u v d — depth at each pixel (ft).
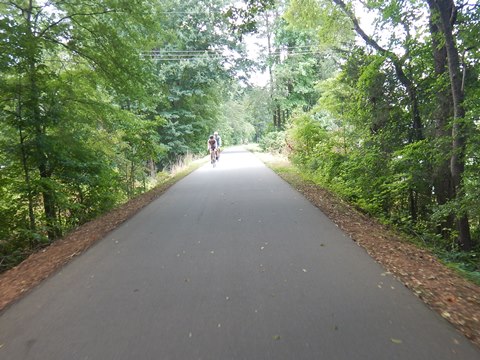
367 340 10.65
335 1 47.73
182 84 110.42
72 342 11.26
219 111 137.80
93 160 41.39
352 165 42.93
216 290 14.75
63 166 38.78
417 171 36.99
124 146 50.78
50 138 35.53
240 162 79.41
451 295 13.52
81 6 38.81
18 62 32.55
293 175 52.54
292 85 107.96
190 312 12.93
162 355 10.37
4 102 34.06
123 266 18.15
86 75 41.63
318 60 107.34
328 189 43.11
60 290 15.46
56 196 36.73
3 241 32.96
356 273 15.97
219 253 19.52
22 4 37.73
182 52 106.93
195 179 52.90
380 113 42.88
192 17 107.86
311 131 59.26
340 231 23.00
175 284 15.58
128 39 41.68
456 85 31.65
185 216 28.99
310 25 57.16
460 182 32.17
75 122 38.73
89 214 42.60
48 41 38.09
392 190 37.68
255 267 17.19
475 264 25.11
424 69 42.55
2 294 15.46
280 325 11.74
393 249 19.67
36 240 34.37
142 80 42.68
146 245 21.62
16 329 12.25
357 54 46.93
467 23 34.35
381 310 12.49
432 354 9.84
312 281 15.26
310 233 22.70
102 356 10.44
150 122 54.80
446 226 36.73
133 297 14.43
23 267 19.47
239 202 33.76
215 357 10.16
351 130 50.49
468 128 31.71
